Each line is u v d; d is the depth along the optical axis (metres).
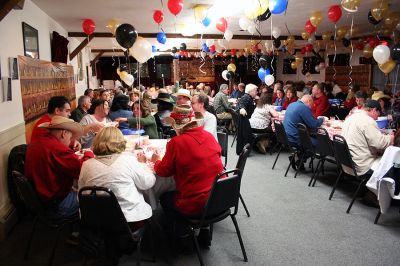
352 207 3.26
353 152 3.16
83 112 4.39
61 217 2.27
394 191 2.61
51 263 2.32
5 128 3.18
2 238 2.73
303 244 2.56
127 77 7.42
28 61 3.98
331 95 8.96
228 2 4.98
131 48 3.46
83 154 2.65
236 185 2.20
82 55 9.40
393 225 2.86
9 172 2.96
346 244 2.55
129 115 4.37
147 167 2.31
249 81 16.41
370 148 3.12
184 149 2.11
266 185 3.94
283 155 5.46
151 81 16.39
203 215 2.07
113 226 1.91
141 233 2.06
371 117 3.28
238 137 5.22
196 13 5.16
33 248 2.60
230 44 11.72
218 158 2.23
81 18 5.91
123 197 1.95
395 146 2.72
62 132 2.41
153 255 2.37
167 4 4.70
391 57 4.32
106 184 1.91
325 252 2.44
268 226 2.88
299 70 14.19
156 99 4.72
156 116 4.62
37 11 4.77
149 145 3.10
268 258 2.38
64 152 2.29
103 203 1.85
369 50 6.59
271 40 8.66
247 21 5.59
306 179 4.16
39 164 2.25
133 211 1.98
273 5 4.07
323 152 3.72
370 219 2.98
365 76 10.48
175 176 2.20
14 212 2.99
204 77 16.30
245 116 5.13
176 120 2.21
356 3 3.99
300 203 3.38
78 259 2.44
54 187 2.28
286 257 2.39
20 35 3.83
